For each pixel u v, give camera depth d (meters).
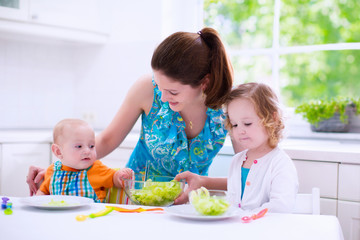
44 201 1.24
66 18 2.83
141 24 2.93
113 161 2.43
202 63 1.46
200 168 1.73
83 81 3.28
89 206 1.21
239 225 1.01
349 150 1.77
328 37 4.18
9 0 2.60
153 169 1.77
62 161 1.66
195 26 2.86
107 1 3.04
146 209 1.17
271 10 4.22
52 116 3.27
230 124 1.59
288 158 1.48
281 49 2.57
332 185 1.77
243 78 4.54
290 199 1.37
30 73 3.16
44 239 0.88
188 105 1.62
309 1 4.18
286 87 4.70
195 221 1.04
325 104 2.44
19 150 2.48
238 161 1.60
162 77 1.42
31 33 2.73
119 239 0.88
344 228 1.75
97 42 3.04
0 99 3.03
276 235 0.92
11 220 1.03
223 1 3.57
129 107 1.75
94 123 3.20
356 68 4.56
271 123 1.48
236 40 4.30
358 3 3.97
